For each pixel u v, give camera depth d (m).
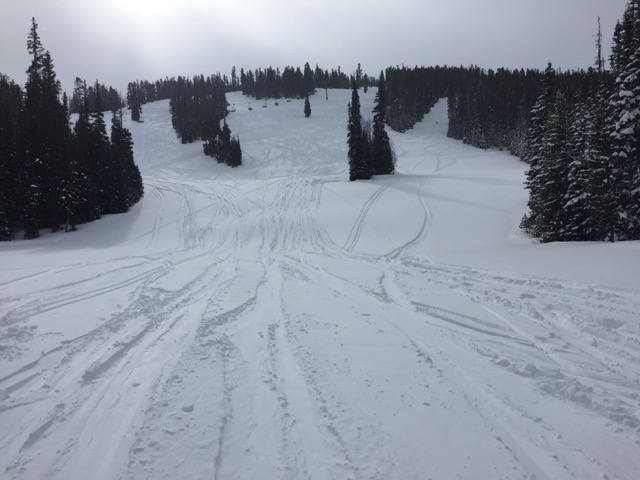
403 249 21.20
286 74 131.75
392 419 4.73
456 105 91.94
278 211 33.56
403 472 3.85
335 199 36.00
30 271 14.86
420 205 32.06
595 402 5.11
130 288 11.59
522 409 4.99
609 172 19.17
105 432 4.43
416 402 5.12
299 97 129.62
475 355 6.63
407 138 86.38
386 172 48.12
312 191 39.88
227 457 4.05
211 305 9.56
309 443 4.27
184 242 25.38
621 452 4.20
